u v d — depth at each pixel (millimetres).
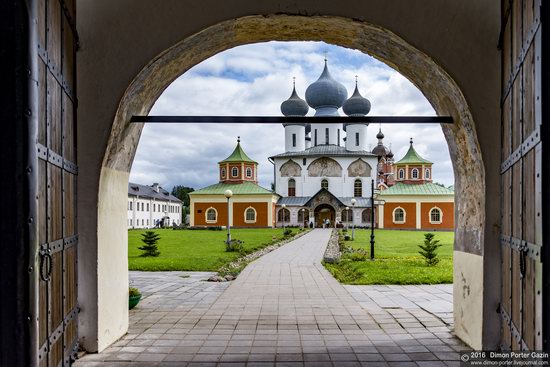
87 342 4535
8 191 2375
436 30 4496
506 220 3938
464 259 4961
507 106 3896
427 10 4500
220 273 11188
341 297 7887
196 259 14625
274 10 4508
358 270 11484
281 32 5039
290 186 49781
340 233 32438
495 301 4340
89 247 4508
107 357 4445
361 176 48812
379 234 32219
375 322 5957
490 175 4395
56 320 3340
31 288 2439
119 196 5191
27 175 2420
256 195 45188
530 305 2852
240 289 8875
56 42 3424
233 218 45312
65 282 3709
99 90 4520
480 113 4441
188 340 5113
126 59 4512
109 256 4848
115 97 4516
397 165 45062
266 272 11750
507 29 3904
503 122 4137
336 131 52594
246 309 6859
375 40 4934
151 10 4520
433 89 5090
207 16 4520
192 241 24672
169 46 4527
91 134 4512
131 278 10602
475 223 4617
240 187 46500
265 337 5246
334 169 49062
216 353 4629
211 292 8500
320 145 52375
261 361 4383
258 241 24469
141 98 5000
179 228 42938
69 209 3947
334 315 6402
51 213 3221
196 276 10969
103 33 4508
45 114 3033
